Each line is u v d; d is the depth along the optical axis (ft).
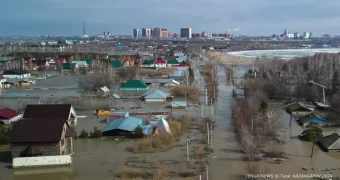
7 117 193.67
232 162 135.13
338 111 208.33
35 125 139.95
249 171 125.08
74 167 133.18
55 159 134.31
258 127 172.65
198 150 149.18
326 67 333.21
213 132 176.96
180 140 164.45
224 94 290.15
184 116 201.98
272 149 149.69
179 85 317.01
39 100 260.21
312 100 247.29
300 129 181.78
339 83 268.82
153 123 187.83
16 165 133.49
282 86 266.36
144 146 152.76
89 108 233.35
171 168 129.59
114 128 170.91
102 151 151.12
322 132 169.27
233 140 163.32
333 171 124.88
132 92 302.45
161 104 251.60
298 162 134.41
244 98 241.55
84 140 167.22
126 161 138.21
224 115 214.90
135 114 216.54
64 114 184.24
